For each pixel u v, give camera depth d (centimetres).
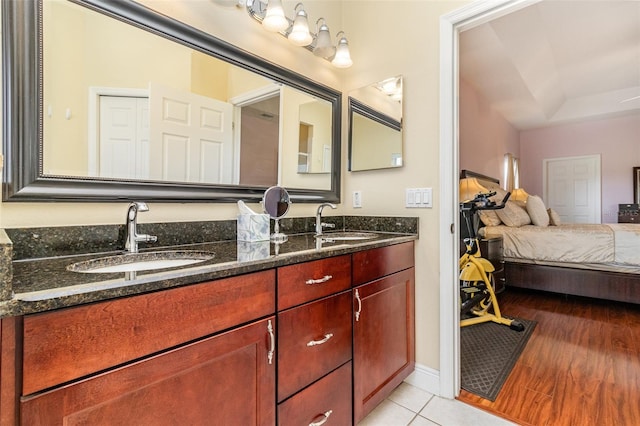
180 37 130
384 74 191
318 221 178
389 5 188
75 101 105
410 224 175
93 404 63
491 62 334
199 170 137
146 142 121
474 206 274
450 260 163
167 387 74
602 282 300
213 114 142
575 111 541
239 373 89
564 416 146
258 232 139
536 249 332
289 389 103
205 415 81
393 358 155
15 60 93
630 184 534
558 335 239
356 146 205
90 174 108
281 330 101
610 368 188
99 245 108
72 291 60
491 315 272
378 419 146
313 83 188
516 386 171
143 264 110
